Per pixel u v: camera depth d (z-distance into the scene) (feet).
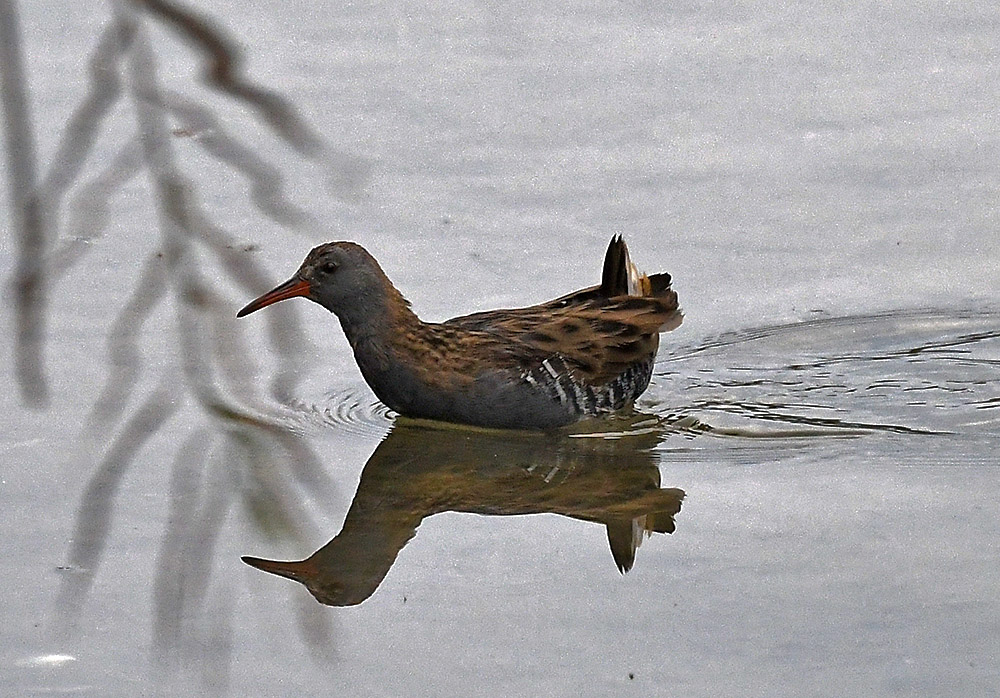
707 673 32.40
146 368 46.80
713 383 49.67
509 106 62.90
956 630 33.55
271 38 67.51
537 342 47.06
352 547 38.88
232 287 50.93
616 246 49.37
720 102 63.36
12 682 32.30
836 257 54.80
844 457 43.32
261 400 46.75
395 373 46.52
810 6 70.33
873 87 64.03
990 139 60.39
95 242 53.16
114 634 34.30
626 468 43.57
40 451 42.52
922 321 51.80
